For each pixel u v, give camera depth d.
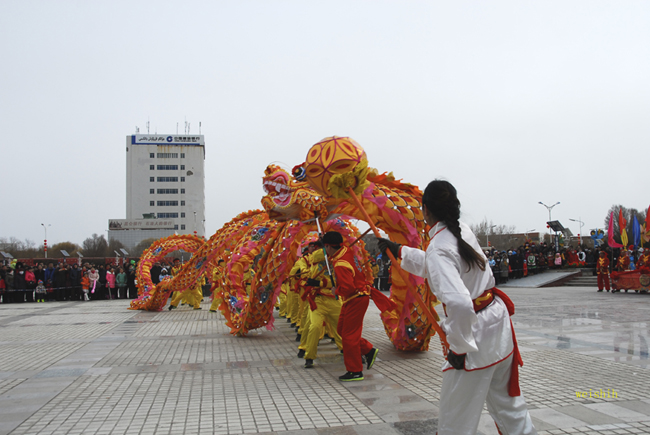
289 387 4.49
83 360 5.89
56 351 6.55
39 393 4.33
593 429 3.17
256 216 10.68
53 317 11.57
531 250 26.25
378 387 4.43
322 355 6.26
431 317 2.73
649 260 16.03
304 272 5.89
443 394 2.41
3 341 7.53
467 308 2.16
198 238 15.12
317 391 4.32
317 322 5.43
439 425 2.42
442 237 2.42
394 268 5.95
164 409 3.82
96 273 19.05
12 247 54.72
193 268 12.16
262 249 8.68
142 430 3.33
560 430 3.16
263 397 4.14
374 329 8.51
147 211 87.44
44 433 3.29
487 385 2.33
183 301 14.04
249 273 10.33
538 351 5.81
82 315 12.05
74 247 59.03
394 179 5.88
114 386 4.58
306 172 4.95
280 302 11.48
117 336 8.08
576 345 6.20
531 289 19.59
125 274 19.36
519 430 2.42
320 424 3.40
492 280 2.51
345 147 4.70
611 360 5.29
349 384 4.57
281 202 6.23
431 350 6.33
